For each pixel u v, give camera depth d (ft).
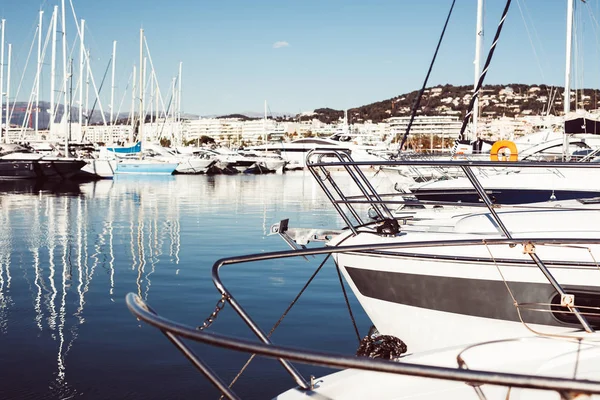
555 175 32.50
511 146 36.60
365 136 265.95
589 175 31.76
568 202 21.58
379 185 41.83
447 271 15.07
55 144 154.20
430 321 15.66
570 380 6.11
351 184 133.18
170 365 19.95
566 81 55.36
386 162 15.80
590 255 13.92
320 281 33.35
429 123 456.04
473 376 6.23
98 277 34.40
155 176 168.96
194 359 7.88
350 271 16.72
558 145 46.47
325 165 16.48
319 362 6.59
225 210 77.00
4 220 63.82
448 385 10.01
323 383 9.86
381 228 16.21
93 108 172.96
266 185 134.41
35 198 93.20
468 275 14.87
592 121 42.24
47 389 17.90
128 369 19.54
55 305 27.78
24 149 142.61
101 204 83.92
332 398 9.68
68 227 58.23
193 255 42.19
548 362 10.14
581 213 15.72
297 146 241.55
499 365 10.30
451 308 15.26
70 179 135.74
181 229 57.26
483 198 15.07
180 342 7.88
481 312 14.93
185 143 424.87
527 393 9.61
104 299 29.01
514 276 14.44
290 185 134.82
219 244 47.55
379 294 16.30
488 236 15.43
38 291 30.76
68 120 152.25
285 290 30.99
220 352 21.24
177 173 181.37
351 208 17.42
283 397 9.49
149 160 177.78
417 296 15.62
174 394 17.61
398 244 12.82
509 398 9.57
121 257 41.37
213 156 199.21
